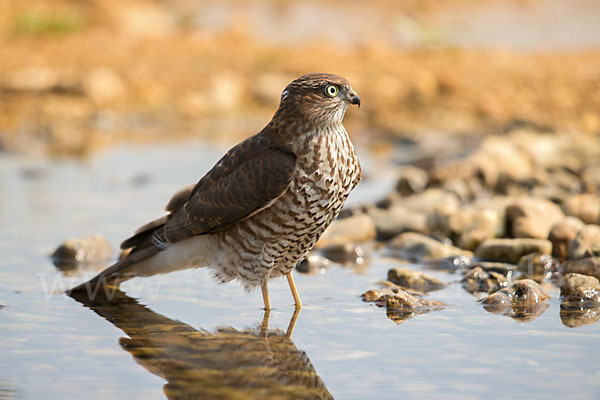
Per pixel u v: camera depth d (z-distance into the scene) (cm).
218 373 732
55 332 848
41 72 2516
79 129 2189
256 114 2389
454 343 805
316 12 4612
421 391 681
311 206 909
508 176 1586
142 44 3109
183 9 4103
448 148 1886
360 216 1320
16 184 1608
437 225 1295
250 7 4700
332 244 1203
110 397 675
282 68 2716
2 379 712
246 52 2966
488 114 2284
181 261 986
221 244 957
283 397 674
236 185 923
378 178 1720
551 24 4150
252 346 805
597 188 1457
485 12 4616
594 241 1069
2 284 1027
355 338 827
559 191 1455
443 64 2814
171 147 2009
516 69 2745
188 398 673
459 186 1493
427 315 908
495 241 1166
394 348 792
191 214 960
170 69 2711
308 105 903
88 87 2414
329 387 694
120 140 2094
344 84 903
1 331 848
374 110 2339
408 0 4909
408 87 2458
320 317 905
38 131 2123
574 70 2728
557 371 723
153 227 1011
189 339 829
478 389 683
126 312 923
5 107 2300
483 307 938
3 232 1266
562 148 1742
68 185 1605
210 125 2289
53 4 3669
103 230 1285
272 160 907
